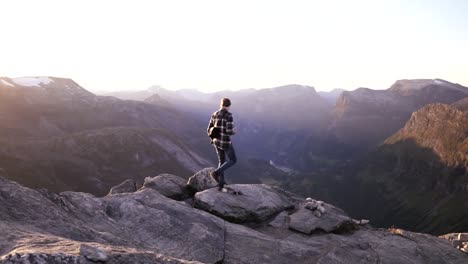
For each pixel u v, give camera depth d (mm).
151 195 11258
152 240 8695
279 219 12445
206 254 8594
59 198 8172
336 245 10828
